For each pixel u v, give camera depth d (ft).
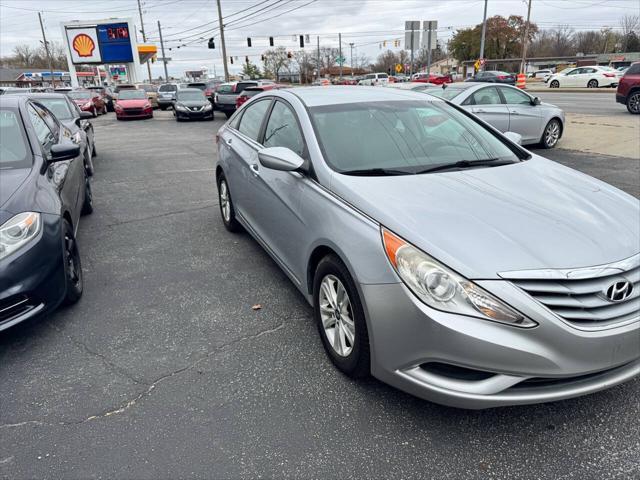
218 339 10.60
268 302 12.26
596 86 105.29
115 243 16.72
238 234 17.46
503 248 7.29
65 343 10.53
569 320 6.95
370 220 8.19
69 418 8.25
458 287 6.97
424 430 7.86
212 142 44.91
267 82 71.15
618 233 7.86
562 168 11.18
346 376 9.20
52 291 10.52
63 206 11.91
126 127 61.46
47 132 15.29
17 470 7.17
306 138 10.78
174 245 16.44
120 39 126.21
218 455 7.42
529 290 6.91
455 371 7.28
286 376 9.26
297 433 7.84
